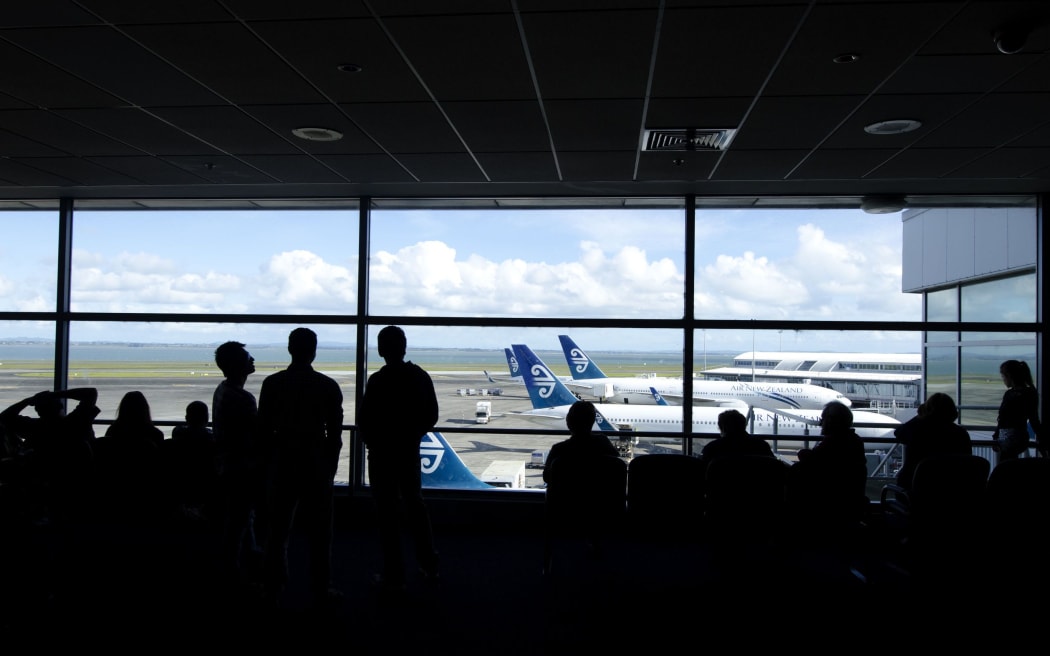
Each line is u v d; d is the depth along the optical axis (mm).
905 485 4418
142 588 3916
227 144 4695
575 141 4531
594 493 4137
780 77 3398
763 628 3391
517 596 3885
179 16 2838
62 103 3918
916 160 4840
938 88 3510
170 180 5746
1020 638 3254
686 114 3967
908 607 3711
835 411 4027
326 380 3572
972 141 4383
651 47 3080
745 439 4434
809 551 4879
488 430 6004
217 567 4336
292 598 3795
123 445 5070
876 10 2684
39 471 4363
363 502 5770
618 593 3951
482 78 3486
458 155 4910
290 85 3613
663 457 4242
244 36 3027
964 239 5949
